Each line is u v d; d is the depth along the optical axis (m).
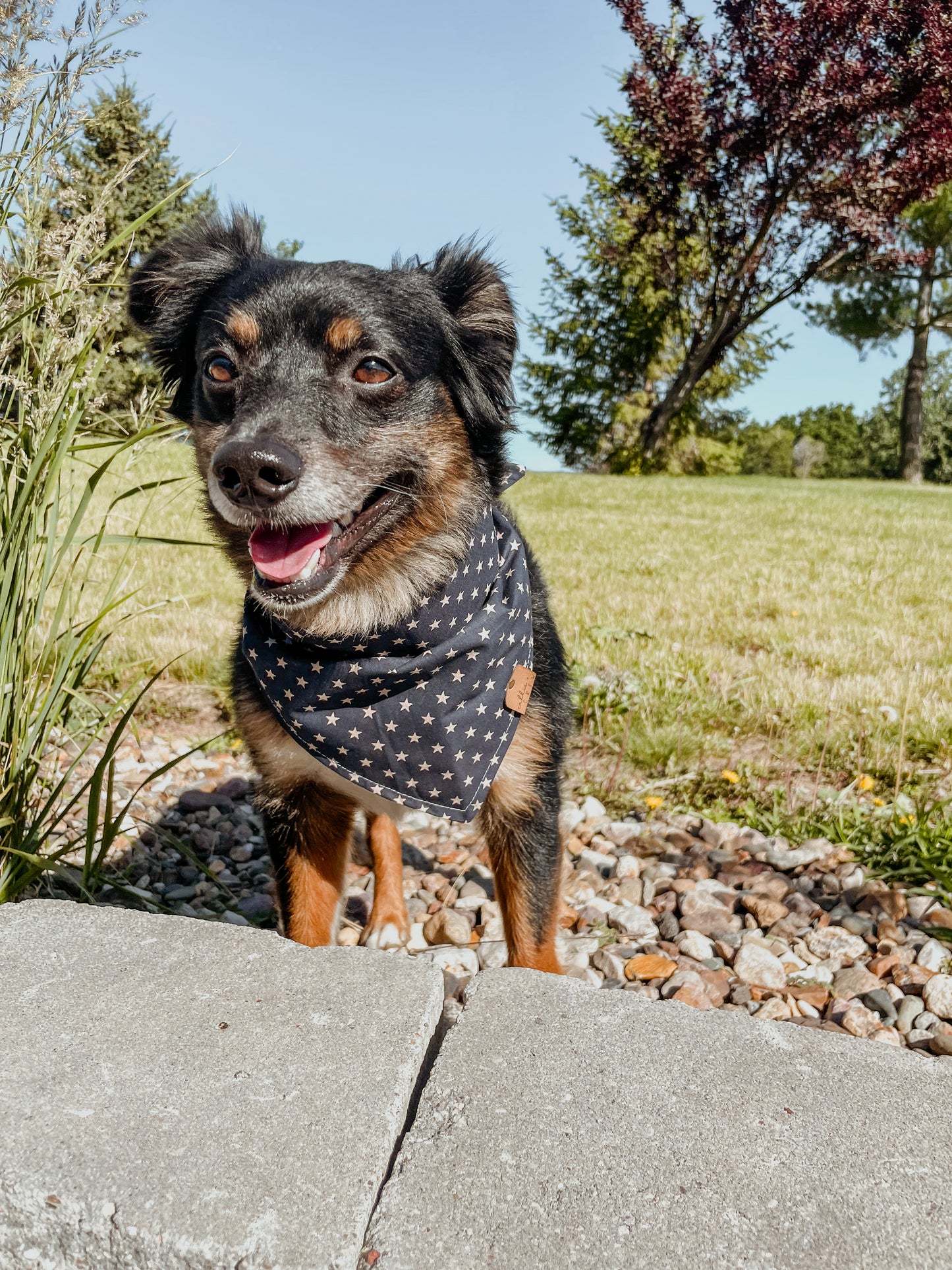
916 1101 0.23
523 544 0.43
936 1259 0.19
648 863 0.49
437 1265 0.19
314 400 0.34
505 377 0.41
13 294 0.34
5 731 0.36
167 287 0.42
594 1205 0.20
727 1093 0.24
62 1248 0.20
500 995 0.27
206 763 0.60
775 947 0.41
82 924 0.30
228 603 0.91
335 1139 0.21
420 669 0.35
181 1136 0.21
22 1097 0.22
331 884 0.39
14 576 0.35
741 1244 0.19
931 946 0.40
